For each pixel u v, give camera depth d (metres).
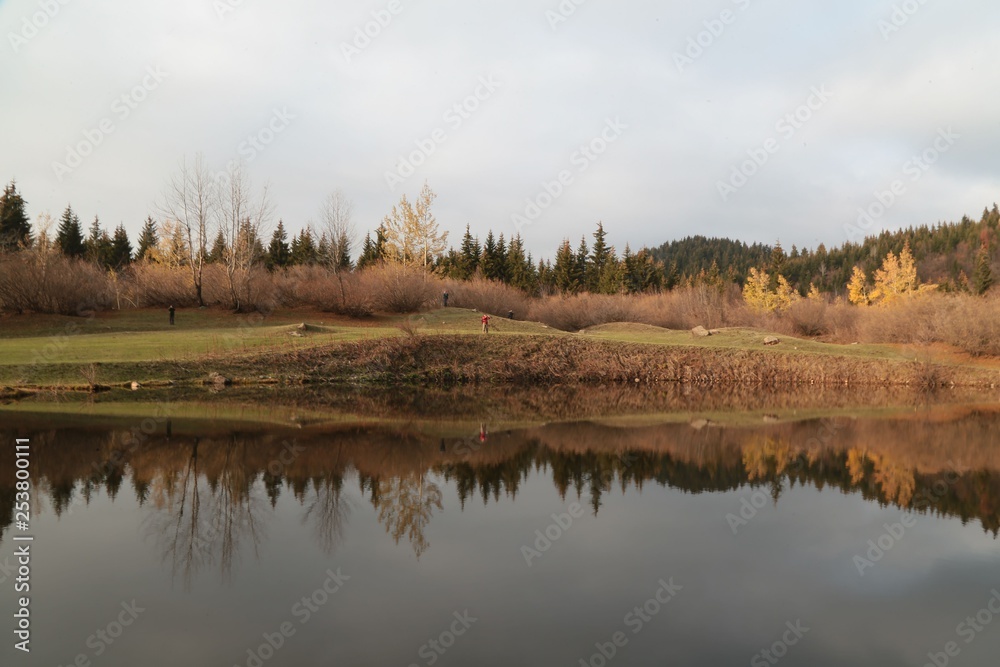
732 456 17.03
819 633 7.32
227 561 8.98
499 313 50.72
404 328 33.38
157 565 8.79
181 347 29.22
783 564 9.40
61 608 7.48
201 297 42.62
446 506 11.88
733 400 29.55
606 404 27.47
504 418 22.95
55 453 14.76
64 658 6.38
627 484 13.83
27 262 35.97
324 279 44.41
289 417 20.94
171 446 15.82
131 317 37.72
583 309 54.94
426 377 31.39
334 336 32.91
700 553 9.77
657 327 48.69
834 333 50.62
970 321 39.25
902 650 6.97
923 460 17.00
